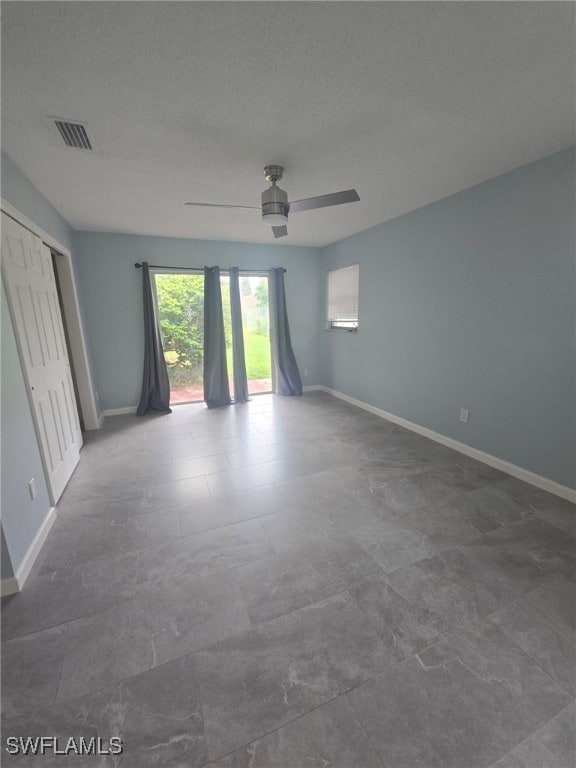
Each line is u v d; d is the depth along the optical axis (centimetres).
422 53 133
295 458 312
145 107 165
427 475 275
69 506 239
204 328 470
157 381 456
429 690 121
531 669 127
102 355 435
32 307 232
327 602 158
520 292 250
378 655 134
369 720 113
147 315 438
